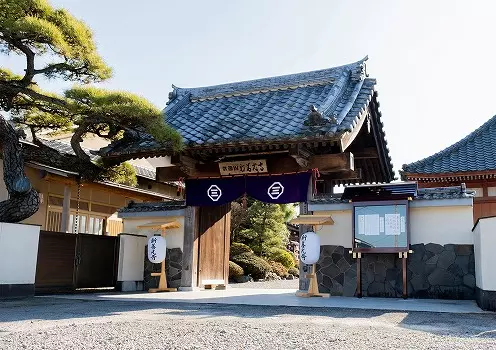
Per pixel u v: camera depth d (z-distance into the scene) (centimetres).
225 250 1374
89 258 1171
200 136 1154
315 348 415
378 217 998
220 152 1183
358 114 1085
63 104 1012
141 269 1266
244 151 1180
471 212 981
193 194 1238
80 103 1022
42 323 565
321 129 1012
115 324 558
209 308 767
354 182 1598
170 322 579
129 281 1223
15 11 912
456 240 984
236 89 1424
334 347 420
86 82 1044
